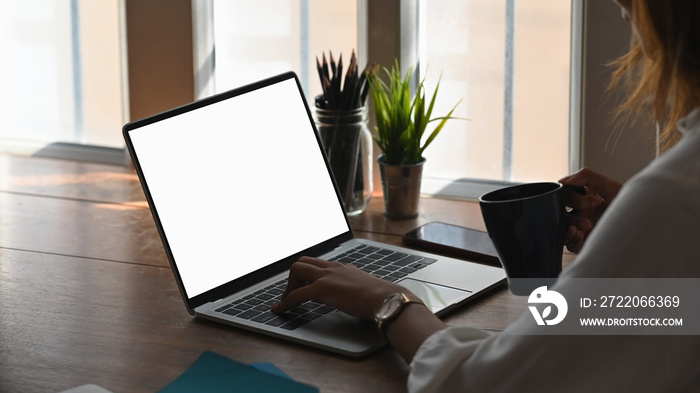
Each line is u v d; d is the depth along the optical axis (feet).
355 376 2.98
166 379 3.00
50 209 5.18
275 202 3.95
